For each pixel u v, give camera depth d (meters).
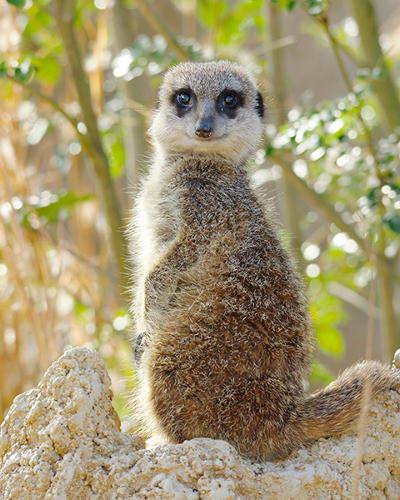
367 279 7.67
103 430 3.71
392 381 3.94
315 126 5.64
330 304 7.69
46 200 6.27
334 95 12.91
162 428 4.19
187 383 4.09
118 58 6.62
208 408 4.05
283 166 6.14
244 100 5.18
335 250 7.72
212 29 8.24
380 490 3.77
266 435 3.99
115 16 7.14
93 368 3.79
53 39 7.59
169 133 5.06
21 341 6.35
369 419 3.86
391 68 8.10
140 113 6.89
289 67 13.04
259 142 5.35
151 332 4.42
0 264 6.62
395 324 6.51
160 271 4.52
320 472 3.66
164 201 4.81
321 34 8.55
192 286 4.37
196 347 4.13
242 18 8.00
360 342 12.14
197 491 3.51
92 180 7.78
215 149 4.91
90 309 6.93
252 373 4.07
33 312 5.91
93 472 3.59
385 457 3.81
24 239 6.02
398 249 6.67
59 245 6.06
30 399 3.82
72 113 7.48
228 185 4.75
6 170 6.07
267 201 4.88
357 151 6.07
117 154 7.95
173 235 4.73
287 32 13.02
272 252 4.44
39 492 3.59
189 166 4.89
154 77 8.28
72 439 3.65
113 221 6.18
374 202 5.60
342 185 7.31
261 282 4.29
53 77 7.71
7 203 6.01
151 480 3.53
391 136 6.15
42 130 7.61
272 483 3.63
